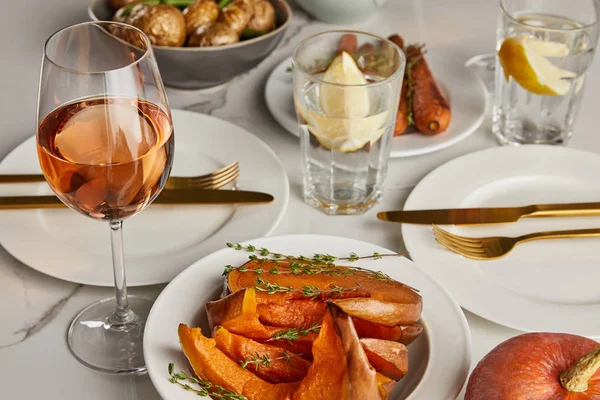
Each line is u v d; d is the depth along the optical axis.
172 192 1.02
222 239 0.98
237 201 1.01
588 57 1.08
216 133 1.10
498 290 0.94
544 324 0.91
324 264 0.90
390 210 1.04
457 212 1.01
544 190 1.05
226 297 0.85
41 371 0.88
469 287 0.94
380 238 1.01
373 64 1.06
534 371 0.81
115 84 0.83
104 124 0.83
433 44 1.27
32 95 1.17
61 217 1.00
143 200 0.86
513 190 1.05
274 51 1.25
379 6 1.28
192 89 1.19
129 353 0.90
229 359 0.84
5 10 1.30
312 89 1.01
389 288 0.87
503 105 1.12
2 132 1.12
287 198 1.03
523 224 1.02
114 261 0.90
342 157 1.03
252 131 1.14
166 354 0.86
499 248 0.98
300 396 0.81
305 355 0.85
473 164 1.07
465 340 0.88
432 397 0.84
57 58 0.87
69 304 0.94
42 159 0.84
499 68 1.12
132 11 1.14
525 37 1.08
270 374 0.84
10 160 1.06
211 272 0.92
